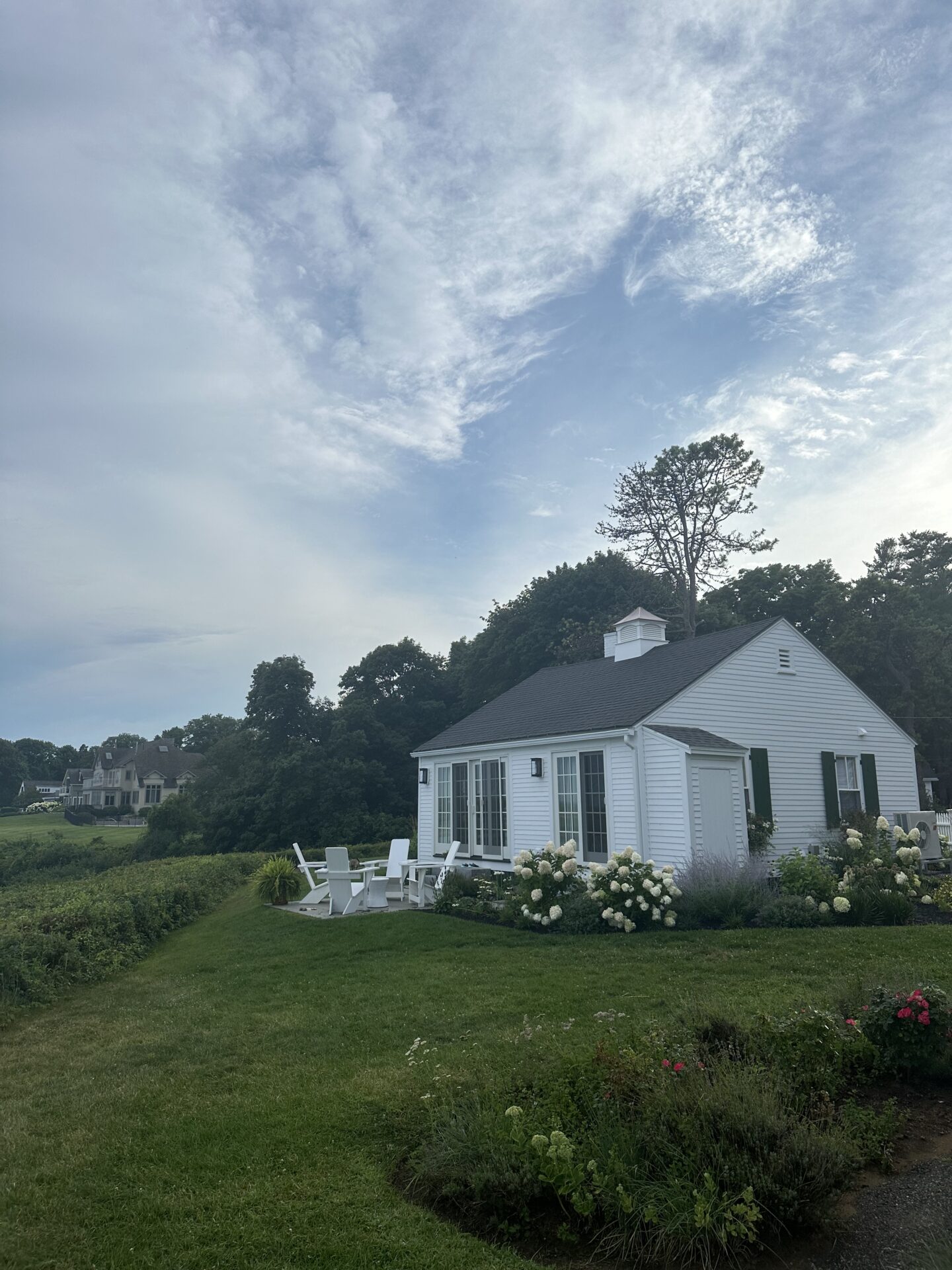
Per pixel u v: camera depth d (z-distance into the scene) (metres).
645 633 20.31
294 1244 3.64
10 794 120.31
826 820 17.41
